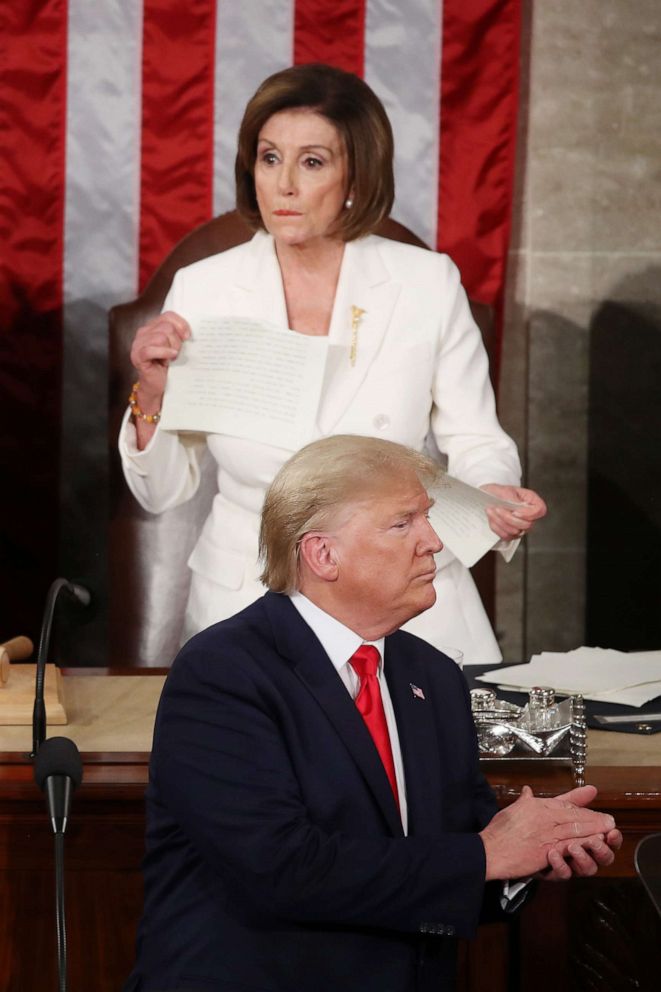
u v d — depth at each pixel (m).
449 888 6.29
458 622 11.52
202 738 6.40
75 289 15.46
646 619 16.22
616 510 16.36
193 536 14.30
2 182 15.17
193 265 12.07
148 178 15.31
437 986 6.63
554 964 8.12
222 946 6.36
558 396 16.34
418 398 11.70
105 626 16.05
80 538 15.98
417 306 11.78
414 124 15.33
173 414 10.95
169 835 6.62
